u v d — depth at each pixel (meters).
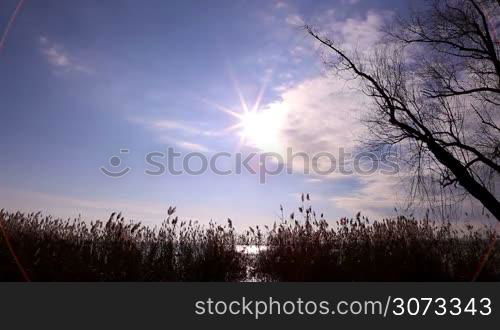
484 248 9.46
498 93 11.02
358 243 9.88
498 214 10.43
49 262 7.76
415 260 8.77
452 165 11.12
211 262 9.02
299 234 10.27
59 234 9.52
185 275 8.65
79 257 7.97
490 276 8.57
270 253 10.58
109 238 8.93
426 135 11.41
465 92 11.41
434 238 9.74
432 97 11.73
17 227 9.53
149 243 9.34
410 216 10.18
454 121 11.47
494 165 10.67
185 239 9.68
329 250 9.68
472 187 10.87
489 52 11.28
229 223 10.38
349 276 8.65
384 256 9.09
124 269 8.09
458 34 11.77
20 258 7.75
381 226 10.13
